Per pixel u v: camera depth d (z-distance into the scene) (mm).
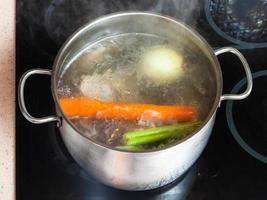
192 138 417
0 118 507
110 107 469
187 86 492
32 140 503
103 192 475
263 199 467
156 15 504
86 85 487
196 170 488
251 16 593
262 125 508
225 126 508
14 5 602
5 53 559
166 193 475
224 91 529
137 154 406
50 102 527
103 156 422
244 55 560
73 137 432
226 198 470
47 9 604
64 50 479
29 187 474
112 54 517
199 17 592
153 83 496
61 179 481
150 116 470
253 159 491
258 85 534
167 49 520
